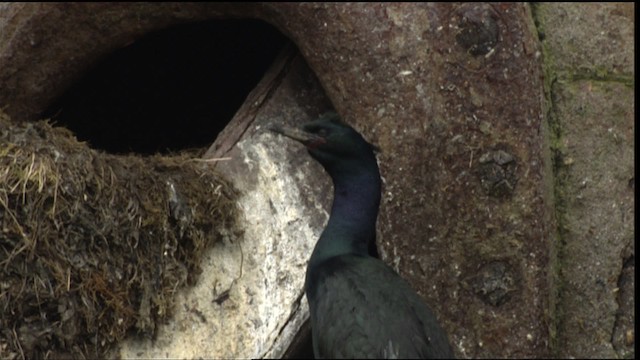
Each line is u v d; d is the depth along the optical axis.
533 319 1.56
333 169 1.49
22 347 1.59
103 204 1.62
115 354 1.64
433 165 1.57
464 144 1.57
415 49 1.58
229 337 1.63
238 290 1.64
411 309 1.37
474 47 1.57
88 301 1.61
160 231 1.64
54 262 1.60
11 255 1.59
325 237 1.48
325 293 1.41
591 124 1.63
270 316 1.62
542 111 1.58
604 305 1.60
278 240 1.64
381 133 1.58
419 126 1.58
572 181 1.62
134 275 1.62
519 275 1.56
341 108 1.61
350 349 1.35
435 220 1.57
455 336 1.56
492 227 1.57
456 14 1.58
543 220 1.56
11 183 1.60
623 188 1.62
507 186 1.56
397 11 1.58
